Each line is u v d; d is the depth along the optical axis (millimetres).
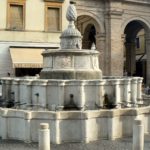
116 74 43719
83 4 42219
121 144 14023
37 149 13250
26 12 36500
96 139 14672
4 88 18922
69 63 17750
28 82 16891
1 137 15133
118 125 14984
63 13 38188
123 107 17000
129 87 17766
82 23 48406
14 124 14766
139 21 46250
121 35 44125
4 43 35688
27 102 17031
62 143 14164
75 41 19031
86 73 17703
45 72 18203
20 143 14172
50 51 18062
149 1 45844
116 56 43656
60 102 16203
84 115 14219
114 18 43406
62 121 14188
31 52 36250
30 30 36656
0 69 35469
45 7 37312
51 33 37531
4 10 35562
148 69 47031
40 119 14227
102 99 16656
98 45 43781
